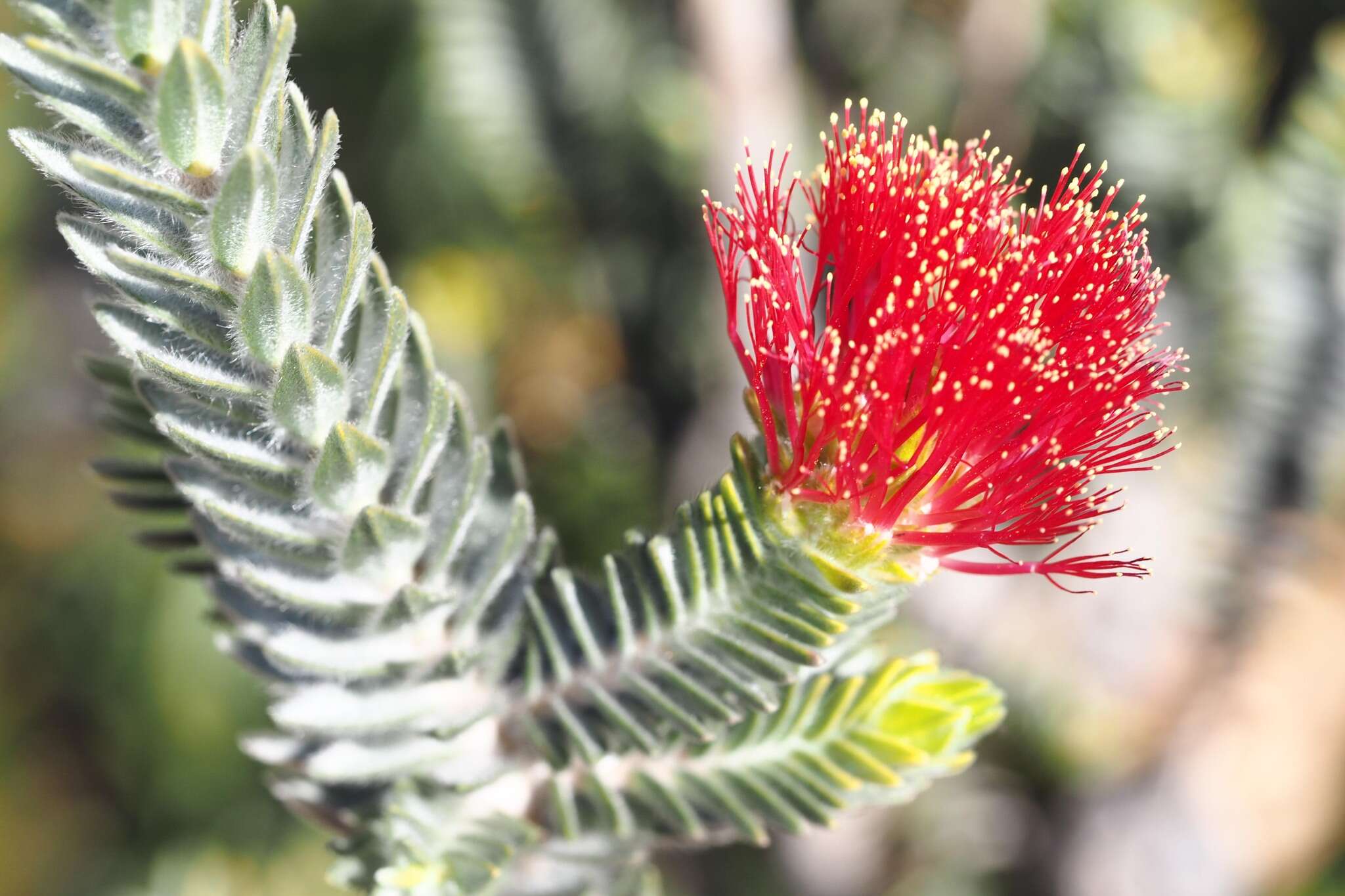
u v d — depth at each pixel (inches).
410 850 70.6
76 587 307.6
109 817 305.3
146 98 54.8
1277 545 175.8
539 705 72.6
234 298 58.4
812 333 72.4
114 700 294.2
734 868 253.8
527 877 78.7
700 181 203.6
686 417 266.5
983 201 75.4
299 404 60.0
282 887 248.4
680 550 67.8
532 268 269.4
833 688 73.8
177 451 69.1
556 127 218.7
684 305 246.7
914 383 69.8
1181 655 194.5
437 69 221.5
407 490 65.8
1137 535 183.5
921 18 241.9
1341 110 162.6
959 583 186.5
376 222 297.1
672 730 73.6
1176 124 180.4
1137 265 76.9
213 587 72.9
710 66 181.8
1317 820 214.4
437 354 263.1
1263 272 167.6
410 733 71.7
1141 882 200.7
